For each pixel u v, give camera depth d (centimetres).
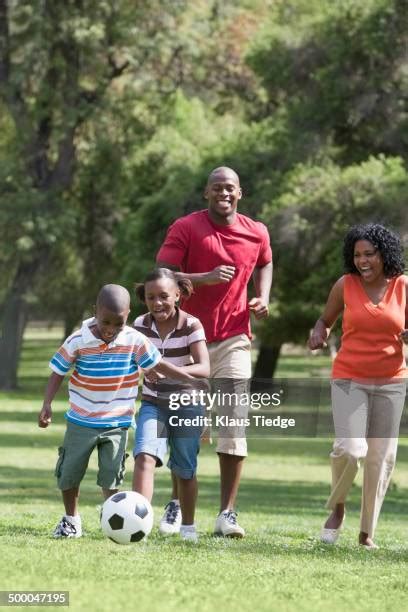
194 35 9850
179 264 1938
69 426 1744
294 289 7269
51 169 10219
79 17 9462
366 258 1791
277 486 3991
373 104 6956
